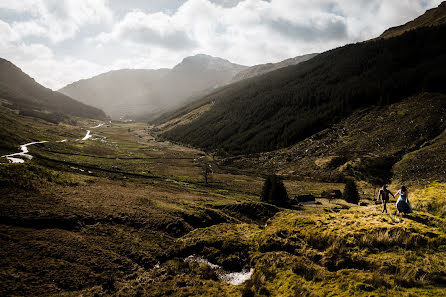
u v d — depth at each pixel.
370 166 130.75
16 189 35.62
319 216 18.22
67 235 25.59
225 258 18.00
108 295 16.42
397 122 161.88
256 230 24.89
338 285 10.00
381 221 14.50
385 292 8.86
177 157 196.75
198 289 13.96
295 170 155.25
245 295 11.70
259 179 142.75
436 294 8.27
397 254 11.41
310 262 12.66
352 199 94.75
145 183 96.12
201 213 44.16
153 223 33.84
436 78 183.62
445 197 16.72
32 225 26.52
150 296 14.09
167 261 20.67
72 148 167.38
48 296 16.75
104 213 33.34
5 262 19.19
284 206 81.62
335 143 171.12
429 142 131.62
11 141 133.38
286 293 10.68
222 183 126.06
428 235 12.02
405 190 15.20
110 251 23.98
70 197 38.03
